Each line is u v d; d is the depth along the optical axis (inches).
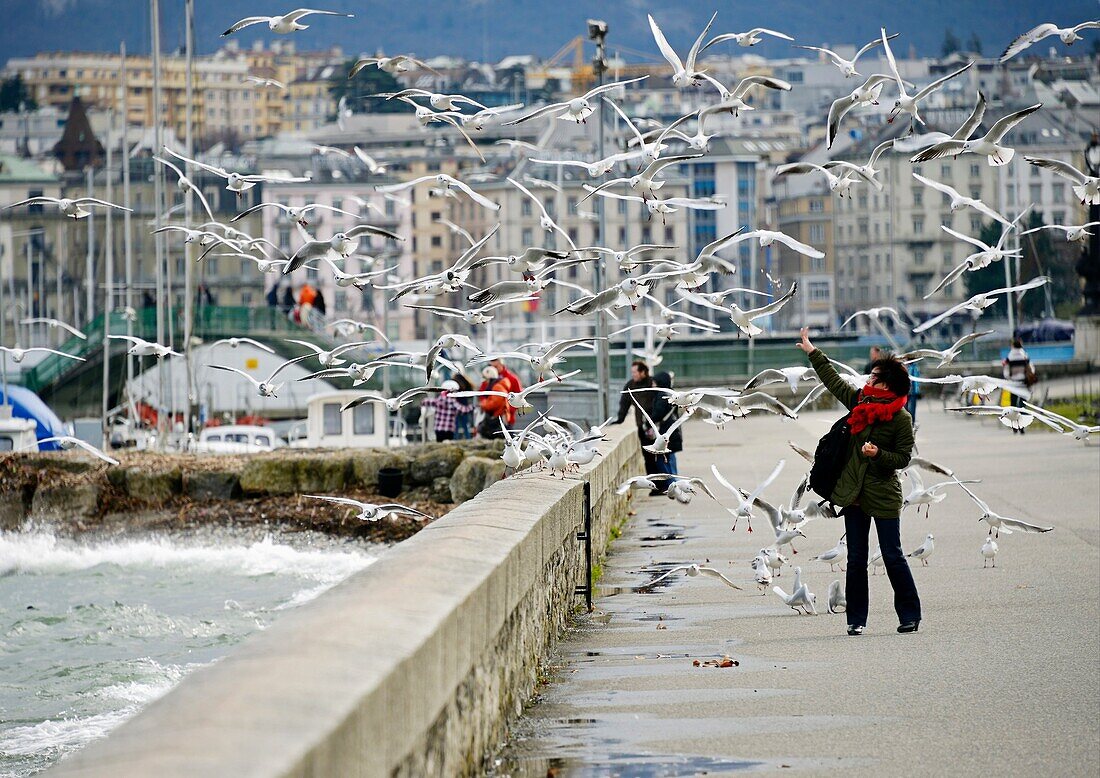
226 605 2477.9
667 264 1708.9
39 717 1672.0
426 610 823.1
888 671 1306.6
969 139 1621.6
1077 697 1181.1
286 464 3553.2
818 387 1619.1
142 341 2092.8
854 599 1510.8
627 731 1101.7
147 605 2500.0
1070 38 1674.5
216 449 5733.3
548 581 1414.9
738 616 1652.3
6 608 2474.2
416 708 740.0
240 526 3408.0
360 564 3036.4
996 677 1266.0
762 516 2736.2
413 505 3435.0
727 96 1790.1
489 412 3742.6
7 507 3528.5
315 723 585.3
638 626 1593.3
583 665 1368.1
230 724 572.4
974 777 961.5
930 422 5900.6
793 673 1309.1
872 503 1505.9
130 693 1792.6
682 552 2244.1
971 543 2226.9
